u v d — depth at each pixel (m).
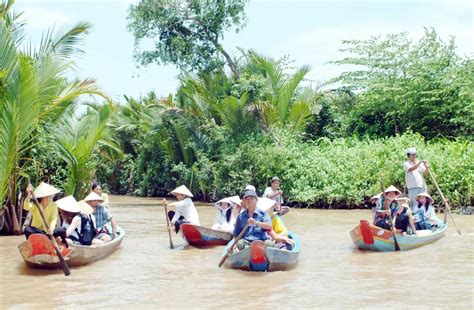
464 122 24.94
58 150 16.89
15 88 14.05
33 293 8.59
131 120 36.66
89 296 8.38
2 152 14.23
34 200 9.80
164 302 7.98
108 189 40.22
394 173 21.59
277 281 9.25
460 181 20.33
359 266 10.47
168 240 14.30
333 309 7.49
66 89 16.17
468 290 8.43
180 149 31.05
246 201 10.27
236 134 26.83
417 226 13.15
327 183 22.91
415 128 26.78
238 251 10.02
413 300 7.89
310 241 13.80
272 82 26.78
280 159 24.41
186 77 28.44
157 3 26.56
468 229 15.30
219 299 8.11
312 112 26.75
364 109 28.00
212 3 26.86
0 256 12.02
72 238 11.05
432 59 26.97
